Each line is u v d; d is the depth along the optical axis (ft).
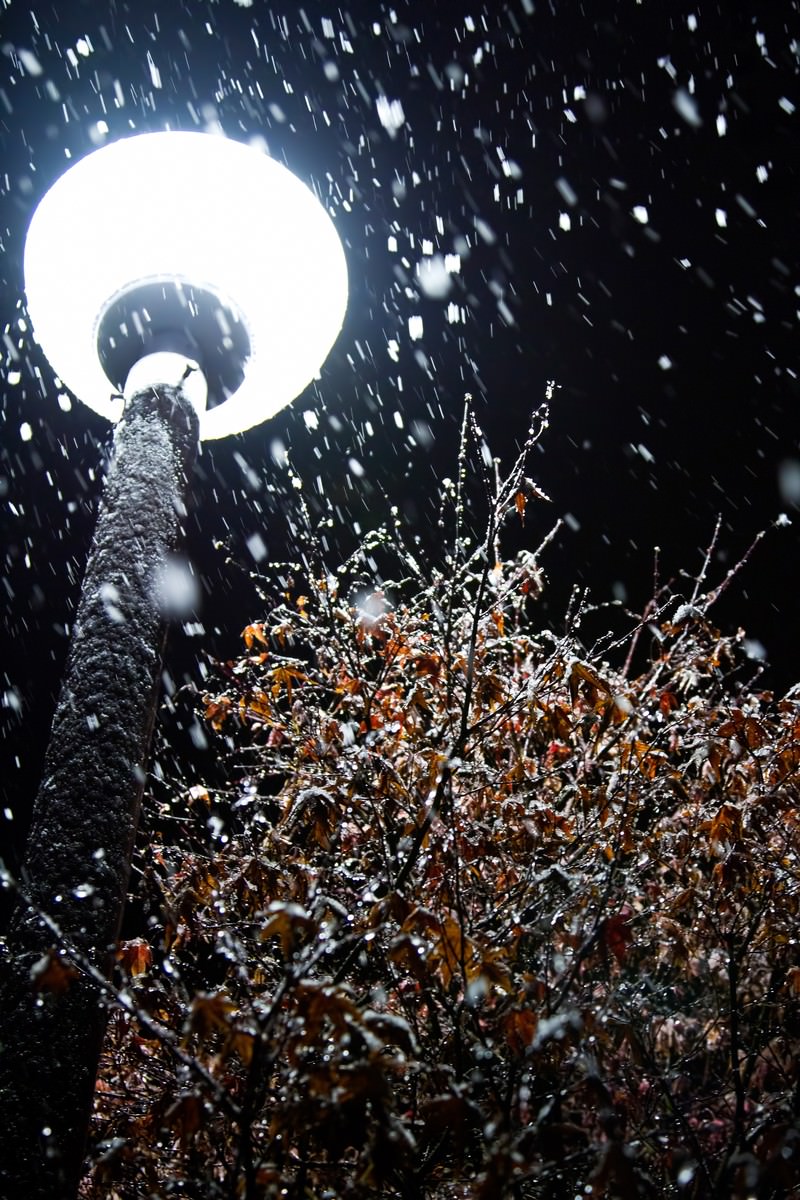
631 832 13.20
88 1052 7.45
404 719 15.08
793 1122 8.08
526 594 14.96
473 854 12.47
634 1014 12.53
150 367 12.27
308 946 8.84
